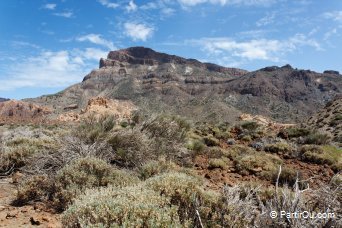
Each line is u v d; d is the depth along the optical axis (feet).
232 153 46.52
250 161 39.52
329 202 15.96
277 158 44.78
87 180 23.72
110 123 38.65
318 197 16.60
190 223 14.69
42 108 389.60
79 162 25.09
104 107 138.21
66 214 15.35
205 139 56.90
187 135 48.75
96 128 35.94
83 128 37.06
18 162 33.19
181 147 42.37
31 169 28.17
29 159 31.42
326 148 51.83
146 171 29.17
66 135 36.86
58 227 18.40
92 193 18.37
